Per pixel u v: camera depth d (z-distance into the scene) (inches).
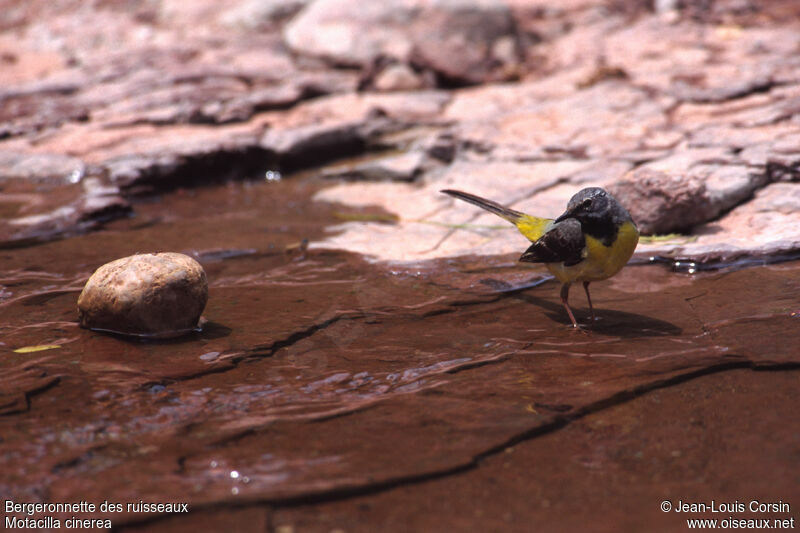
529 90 629.6
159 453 193.2
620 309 295.3
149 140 547.5
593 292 317.7
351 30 737.0
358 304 306.3
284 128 568.4
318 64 738.2
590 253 276.4
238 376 240.4
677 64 633.6
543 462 186.7
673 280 325.4
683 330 268.7
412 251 371.9
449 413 213.3
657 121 505.7
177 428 206.4
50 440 199.8
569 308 290.7
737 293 300.8
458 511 167.3
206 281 282.7
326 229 410.6
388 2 748.0
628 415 208.7
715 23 753.6
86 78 706.2
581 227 276.5
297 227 416.2
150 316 269.7
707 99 534.0
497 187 437.1
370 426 206.4
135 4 893.8
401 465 186.2
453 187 447.8
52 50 801.6
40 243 391.2
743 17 771.4
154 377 238.5
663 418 205.8
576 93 587.2
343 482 178.7
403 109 614.5
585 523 161.9
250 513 167.3
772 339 252.4
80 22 862.5
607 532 158.7
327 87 673.0
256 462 188.5
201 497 172.9
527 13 828.0
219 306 304.7
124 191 479.2
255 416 213.3
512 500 171.2
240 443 198.1
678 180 368.5
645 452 189.3
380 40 730.2
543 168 456.1
